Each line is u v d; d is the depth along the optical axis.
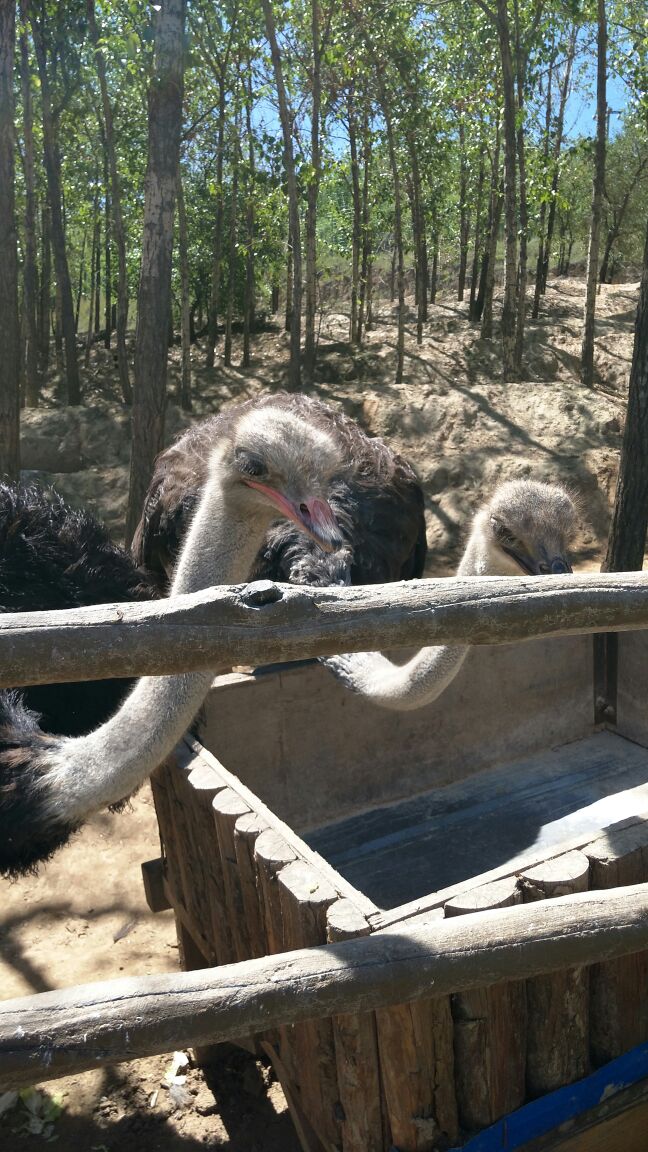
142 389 6.83
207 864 2.54
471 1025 1.97
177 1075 3.17
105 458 10.77
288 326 16.95
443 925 1.72
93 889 4.10
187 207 16.86
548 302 18.47
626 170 22.02
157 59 6.52
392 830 3.45
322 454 2.14
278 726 3.28
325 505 2.09
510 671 3.77
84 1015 1.51
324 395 11.76
